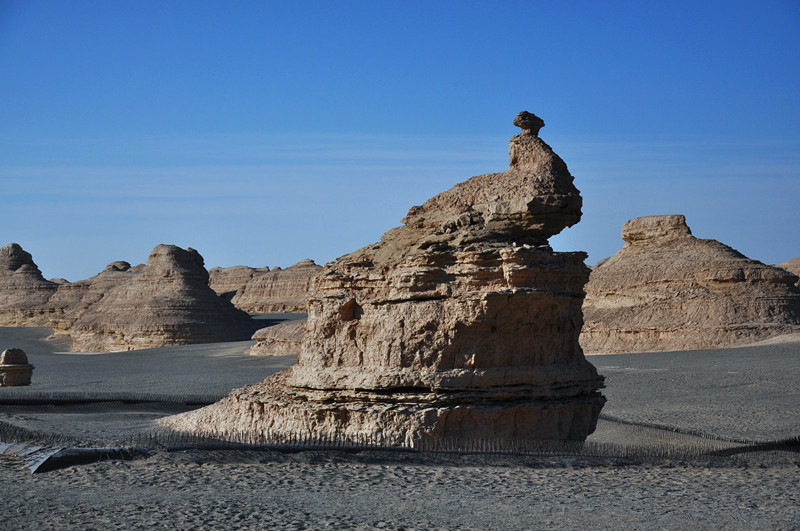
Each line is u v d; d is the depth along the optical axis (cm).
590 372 1762
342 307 1688
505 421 1595
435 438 1558
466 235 1684
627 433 2050
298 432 1650
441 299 1608
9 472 1418
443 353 1588
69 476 1385
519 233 1717
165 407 2714
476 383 1576
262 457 1501
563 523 1152
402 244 1755
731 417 2330
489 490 1328
